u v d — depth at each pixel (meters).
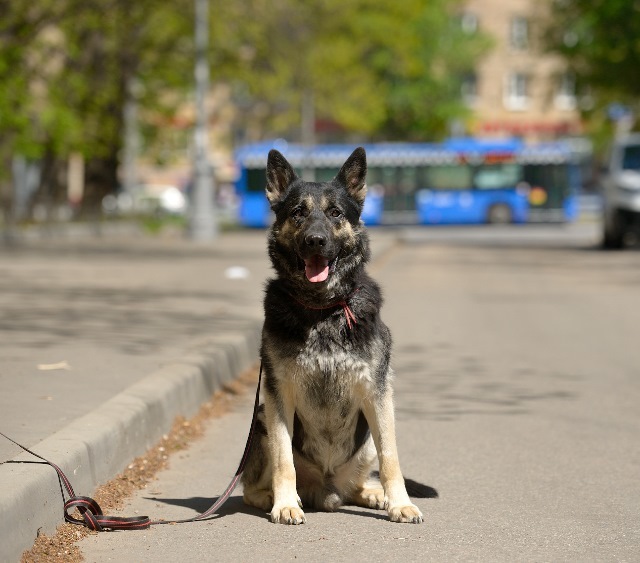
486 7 82.44
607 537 5.94
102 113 38.16
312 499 6.66
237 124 58.25
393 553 5.64
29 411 7.72
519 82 83.25
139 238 37.34
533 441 8.48
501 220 53.81
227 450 8.23
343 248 6.40
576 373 11.67
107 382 8.99
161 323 13.27
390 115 67.25
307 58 46.66
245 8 40.84
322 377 6.27
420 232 49.25
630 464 7.75
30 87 33.75
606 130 56.97
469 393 10.52
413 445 8.35
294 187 6.56
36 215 38.53
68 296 16.61
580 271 25.50
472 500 6.79
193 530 6.09
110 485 6.90
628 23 38.97
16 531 5.27
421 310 17.66
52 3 32.88
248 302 15.98
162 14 37.91
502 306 18.25
